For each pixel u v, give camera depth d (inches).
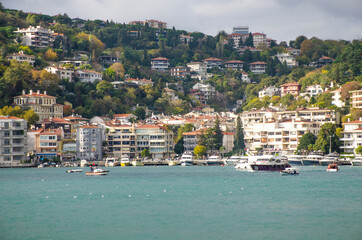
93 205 6471.5
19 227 5305.1
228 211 6018.7
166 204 6505.9
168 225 5349.4
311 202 6584.6
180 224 5383.9
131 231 5113.2
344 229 5147.6
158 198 6998.0
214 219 5600.4
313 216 5718.5
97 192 7628.0
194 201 6717.5
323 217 5664.4
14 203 6653.5
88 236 4955.7
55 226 5334.6
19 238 4911.4
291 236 4909.0
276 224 5354.3
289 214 5831.7
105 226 5319.9
